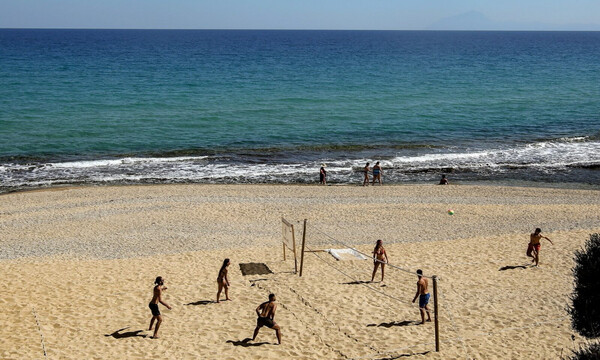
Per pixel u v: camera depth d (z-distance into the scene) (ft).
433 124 171.53
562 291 57.98
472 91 242.37
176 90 232.73
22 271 62.95
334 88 247.09
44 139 143.23
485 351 46.21
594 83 274.36
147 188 104.73
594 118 182.50
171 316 52.47
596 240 41.81
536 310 53.78
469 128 166.40
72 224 82.84
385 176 119.14
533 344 47.37
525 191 104.68
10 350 45.37
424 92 237.25
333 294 57.57
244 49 577.02
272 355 45.57
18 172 115.44
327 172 121.08
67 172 116.67
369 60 418.10
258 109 190.29
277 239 77.25
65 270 63.62
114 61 380.17
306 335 49.01
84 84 245.45
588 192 104.73
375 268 60.70
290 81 270.67
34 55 432.66
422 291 51.06
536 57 472.44
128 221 84.38
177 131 156.56
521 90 247.09
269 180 114.93
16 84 240.12
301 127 164.76
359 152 138.31
